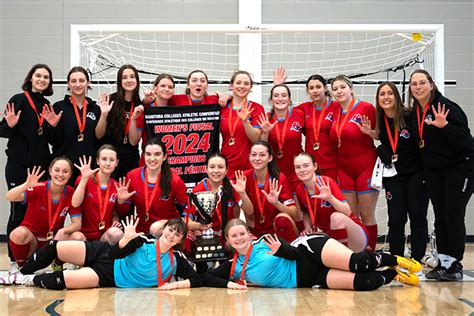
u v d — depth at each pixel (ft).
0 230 35.73
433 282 17.33
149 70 34.91
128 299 14.12
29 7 36.09
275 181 18.33
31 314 12.34
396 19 35.65
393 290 15.66
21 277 16.61
